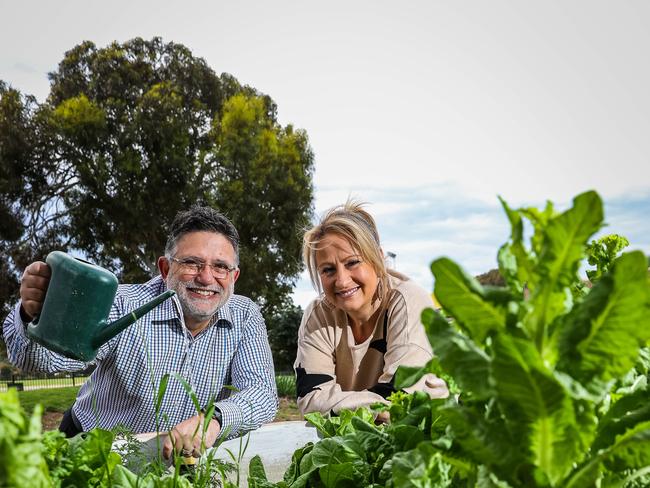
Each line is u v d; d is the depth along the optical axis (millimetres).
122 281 21188
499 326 430
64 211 20516
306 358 2375
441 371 543
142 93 22688
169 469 1105
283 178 21500
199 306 2307
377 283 2344
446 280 431
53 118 20422
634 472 488
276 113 24859
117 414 2361
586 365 416
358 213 2400
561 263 421
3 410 416
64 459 662
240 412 1895
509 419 423
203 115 22625
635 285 399
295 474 995
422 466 553
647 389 501
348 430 1045
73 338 1162
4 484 407
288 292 21219
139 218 20047
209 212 2389
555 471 432
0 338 19781
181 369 2373
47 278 1235
